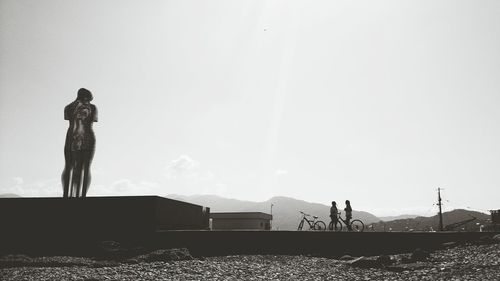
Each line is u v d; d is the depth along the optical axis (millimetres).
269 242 18703
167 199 23062
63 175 27469
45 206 23391
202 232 19578
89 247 19891
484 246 15000
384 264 14133
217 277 12633
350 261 15078
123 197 22109
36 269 14398
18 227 23500
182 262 15719
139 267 14547
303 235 18469
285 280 12008
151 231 20891
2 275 13062
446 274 11062
